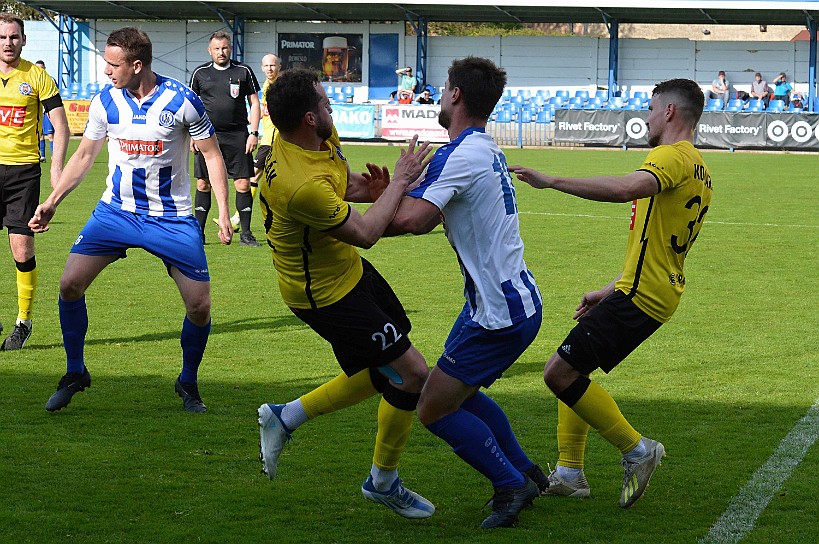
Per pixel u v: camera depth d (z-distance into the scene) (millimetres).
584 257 19141
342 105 53750
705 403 9875
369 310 7066
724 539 6637
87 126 9719
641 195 6727
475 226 6621
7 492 7324
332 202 6578
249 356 11641
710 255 19391
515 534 6746
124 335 12547
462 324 6797
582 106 56750
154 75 9375
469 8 56938
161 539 6547
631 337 7102
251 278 16703
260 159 19938
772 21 56188
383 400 7031
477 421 6875
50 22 65750
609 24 57594
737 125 48906
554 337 12719
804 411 9602
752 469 8016
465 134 6754
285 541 6570
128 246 9383
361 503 7309
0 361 11195
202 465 8008
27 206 11586
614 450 8586
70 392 9344
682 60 59438
